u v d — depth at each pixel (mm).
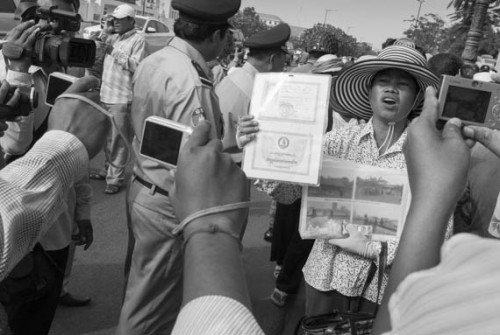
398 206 1816
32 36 1557
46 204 907
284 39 3307
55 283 1951
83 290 3180
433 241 652
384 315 613
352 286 1930
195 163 699
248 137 1756
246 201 710
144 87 2207
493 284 349
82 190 2412
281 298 3369
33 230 895
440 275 406
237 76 3057
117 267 3533
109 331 2801
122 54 4914
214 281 611
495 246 389
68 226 2236
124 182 5398
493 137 1027
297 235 3229
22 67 1596
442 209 665
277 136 1736
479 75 3852
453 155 697
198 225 663
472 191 2064
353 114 2342
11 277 1685
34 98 1261
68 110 995
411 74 1929
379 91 1959
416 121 766
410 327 396
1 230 821
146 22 13336
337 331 1494
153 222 2137
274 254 3730
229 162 721
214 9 2199
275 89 1758
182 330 590
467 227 2148
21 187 890
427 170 691
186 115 2113
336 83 2201
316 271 2029
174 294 2264
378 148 2008
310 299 2094
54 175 933
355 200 1829
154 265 2178
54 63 1624
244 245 4348
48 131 998
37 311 1946
